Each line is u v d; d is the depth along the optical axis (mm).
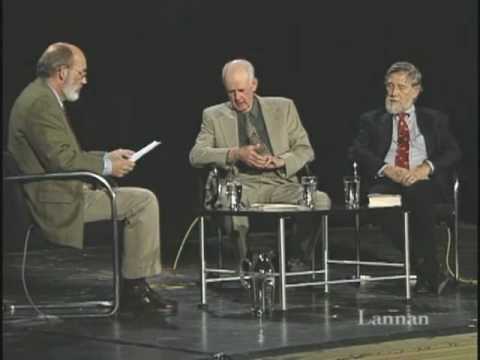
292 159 9391
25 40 13531
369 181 9680
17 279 10289
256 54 14648
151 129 14398
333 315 8086
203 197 9492
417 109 9836
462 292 9242
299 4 14750
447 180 9609
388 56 15031
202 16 14375
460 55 15172
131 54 14164
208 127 9586
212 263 11430
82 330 7555
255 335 7312
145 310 8266
